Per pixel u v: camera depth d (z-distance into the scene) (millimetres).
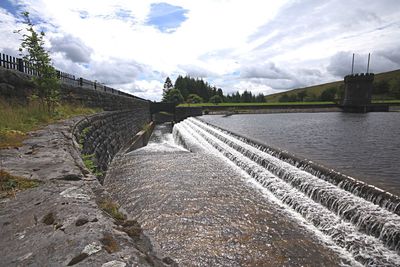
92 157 11961
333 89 124562
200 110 67500
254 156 13930
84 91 18250
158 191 10711
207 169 13875
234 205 8820
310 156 12422
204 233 7031
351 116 50469
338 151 13914
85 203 3016
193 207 8820
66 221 2533
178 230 7285
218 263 5715
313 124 32719
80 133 10000
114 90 30562
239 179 11883
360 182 7543
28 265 1900
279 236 6672
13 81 11555
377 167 10055
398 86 126875
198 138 26125
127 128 28453
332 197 7320
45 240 2229
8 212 2809
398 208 5965
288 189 9312
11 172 4133
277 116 54875
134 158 18016
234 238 6703
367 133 22516
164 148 25297
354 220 6371
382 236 5512
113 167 15828
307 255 5801
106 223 2514
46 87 12375
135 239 2332
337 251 5883
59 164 4730
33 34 11977
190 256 6023
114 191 11188
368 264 5227
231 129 27219
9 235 2352
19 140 6902
